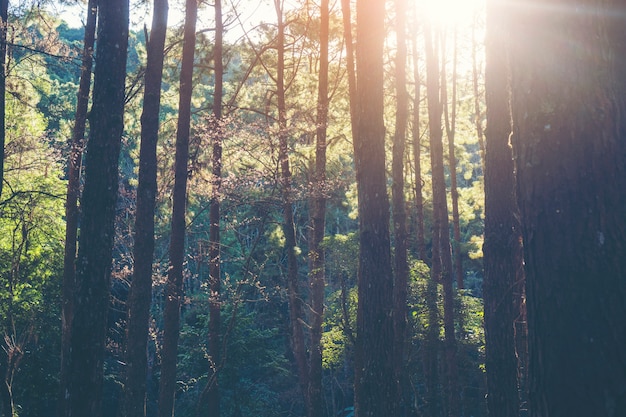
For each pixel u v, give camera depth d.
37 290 24.19
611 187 3.39
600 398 3.27
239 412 27.09
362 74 11.62
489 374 12.04
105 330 10.48
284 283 33.47
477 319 20.91
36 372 23.66
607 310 3.31
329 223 43.16
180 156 17.03
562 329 3.41
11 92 18.91
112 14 10.88
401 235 18.17
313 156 22.72
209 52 25.00
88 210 10.50
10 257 22.97
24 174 22.59
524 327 13.73
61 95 32.28
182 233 16.80
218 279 22.78
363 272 11.52
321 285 20.17
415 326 19.94
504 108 12.09
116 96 10.85
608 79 3.44
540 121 3.57
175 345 16.09
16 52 17.73
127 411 13.31
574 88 3.47
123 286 29.61
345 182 22.47
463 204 30.16
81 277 10.37
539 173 3.57
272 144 20.67
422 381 24.78
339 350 20.44
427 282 20.09
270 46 24.47
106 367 29.39
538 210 3.57
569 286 3.40
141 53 24.73
